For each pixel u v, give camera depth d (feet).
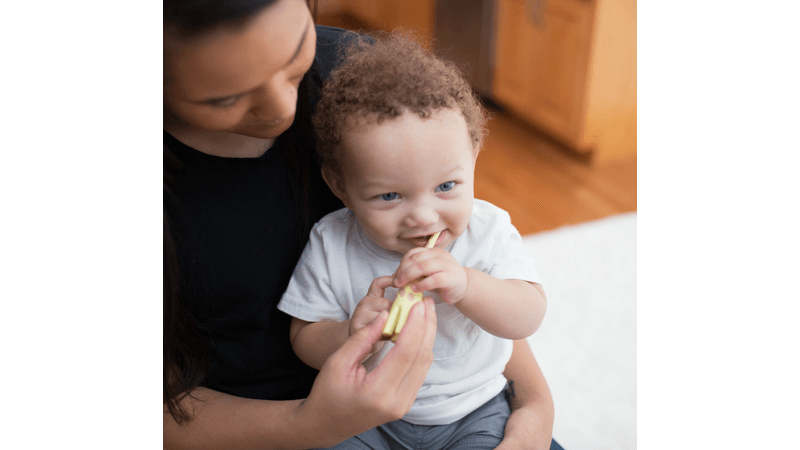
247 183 1.95
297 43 1.44
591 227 5.84
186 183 1.88
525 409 2.28
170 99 1.49
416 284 1.81
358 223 2.16
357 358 1.74
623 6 6.16
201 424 1.91
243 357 2.11
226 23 1.33
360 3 3.87
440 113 1.79
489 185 6.26
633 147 6.55
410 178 1.80
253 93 1.46
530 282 2.15
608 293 5.21
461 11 5.97
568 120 6.53
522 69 6.53
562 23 6.29
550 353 4.71
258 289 2.04
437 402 2.16
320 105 1.91
